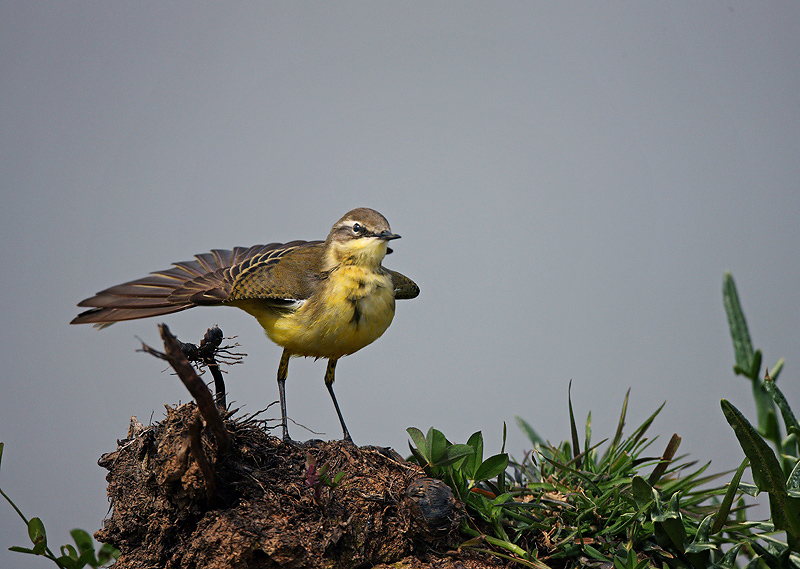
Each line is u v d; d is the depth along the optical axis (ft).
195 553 24.91
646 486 26.89
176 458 25.12
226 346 29.17
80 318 35.70
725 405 25.20
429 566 26.48
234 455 26.89
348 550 26.13
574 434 32.78
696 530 27.48
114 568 27.76
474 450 28.27
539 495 29.35
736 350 32.83
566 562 27.63
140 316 36.06
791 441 30.35
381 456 29.32
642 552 27.53
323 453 28.53
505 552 27.53
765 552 26.08
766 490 25.32
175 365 23.00
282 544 24.88
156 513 26.25
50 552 30.40
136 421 28.66
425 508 26.35
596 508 28.32
